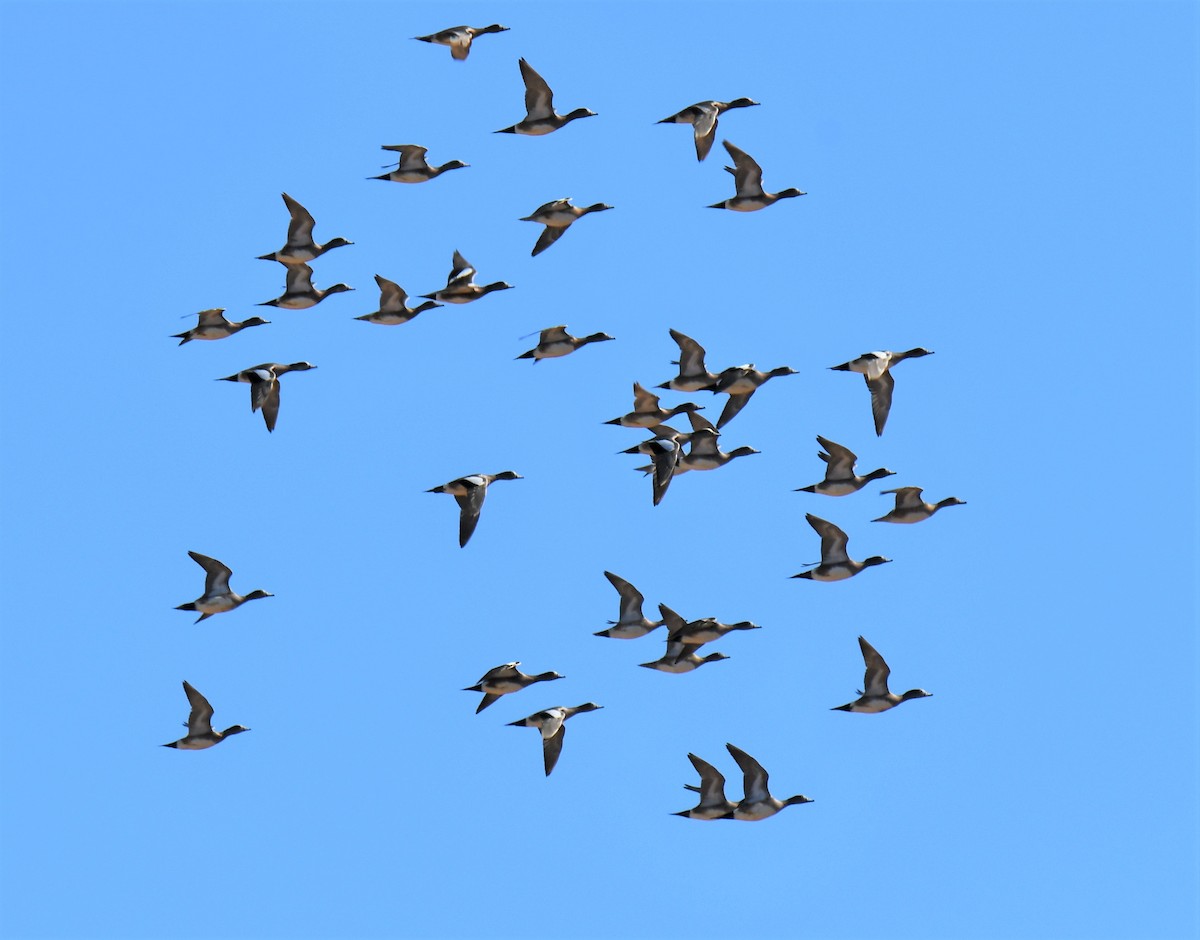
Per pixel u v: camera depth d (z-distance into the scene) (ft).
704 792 225.35
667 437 237.86
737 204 238.68
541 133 234.58
